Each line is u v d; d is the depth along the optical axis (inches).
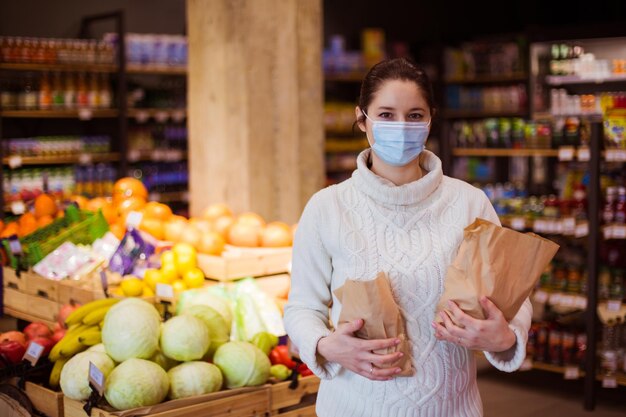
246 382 123.6
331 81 380.5
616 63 284.5
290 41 185.9
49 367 132.6
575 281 202.4
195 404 119.0
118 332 119.4
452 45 407.8
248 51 182.1
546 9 410.0
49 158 291.7
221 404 121.0
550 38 322.3
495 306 76.3
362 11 388.2
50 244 173.6
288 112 187.2
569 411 192.4
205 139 190.4
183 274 159.6
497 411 192.4
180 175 326.0
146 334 119.8
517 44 354.0
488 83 375.6
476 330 75.4
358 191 85.0
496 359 79.7
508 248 77.7
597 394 204.4
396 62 83.0
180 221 178.5
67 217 181.9
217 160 188.1
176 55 317.4
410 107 81.2
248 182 183.6
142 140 316.5
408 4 402.3
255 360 124.3
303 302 84.9
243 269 161.6
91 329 131.0
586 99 244.1
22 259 175.3
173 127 323.6
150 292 155.2
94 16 308.8
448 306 77.4
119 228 178.1
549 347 205.9
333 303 85.3
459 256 78.6
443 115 367.2
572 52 319.9
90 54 296.2
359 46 387.5
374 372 76.9
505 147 274.2
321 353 79.9
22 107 284.0
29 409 127.8
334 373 81.8
